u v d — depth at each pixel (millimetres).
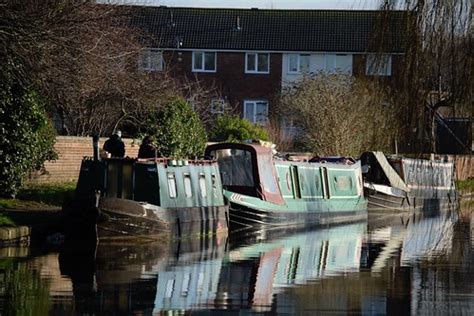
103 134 49031
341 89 64562
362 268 28859
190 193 35781
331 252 33375
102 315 19922
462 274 27812
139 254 29844
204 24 77812
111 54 40969
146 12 70312
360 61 41750
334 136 63031
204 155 42406
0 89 34219
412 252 34219
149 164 34156
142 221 32688
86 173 34656
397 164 59062
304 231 43156
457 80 38719
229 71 76688
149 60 55188
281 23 78375
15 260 27281
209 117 63469
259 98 76750
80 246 31203
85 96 43188
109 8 42562
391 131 40156
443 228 47406
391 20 40312
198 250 31875
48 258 27875
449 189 65938
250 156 41656
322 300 22516
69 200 32469
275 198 42656
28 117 35719
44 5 31500
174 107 48719
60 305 20812
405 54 39125
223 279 25250
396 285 25312
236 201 39562
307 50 76500
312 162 47906
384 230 45281
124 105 47406
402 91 39375
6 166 35719
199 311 20672
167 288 23375
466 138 40781
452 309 21797
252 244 35125
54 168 42375
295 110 65688
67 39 31984
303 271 27641
